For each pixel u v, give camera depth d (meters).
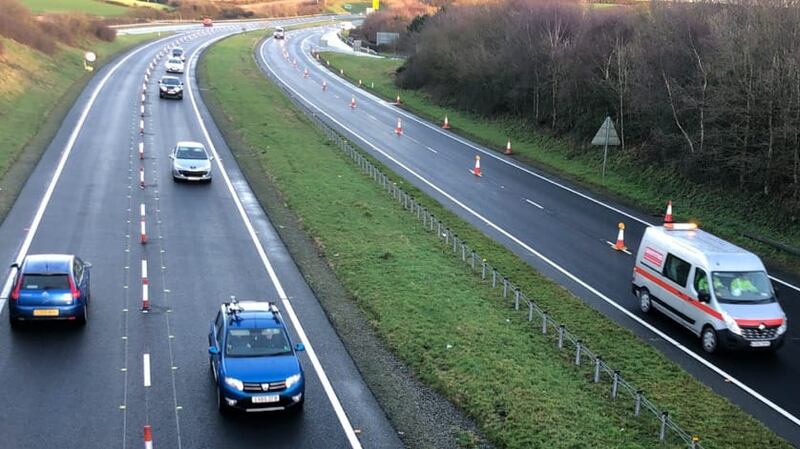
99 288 22.05
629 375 18.30
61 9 111.31
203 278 23.42
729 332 19.80
